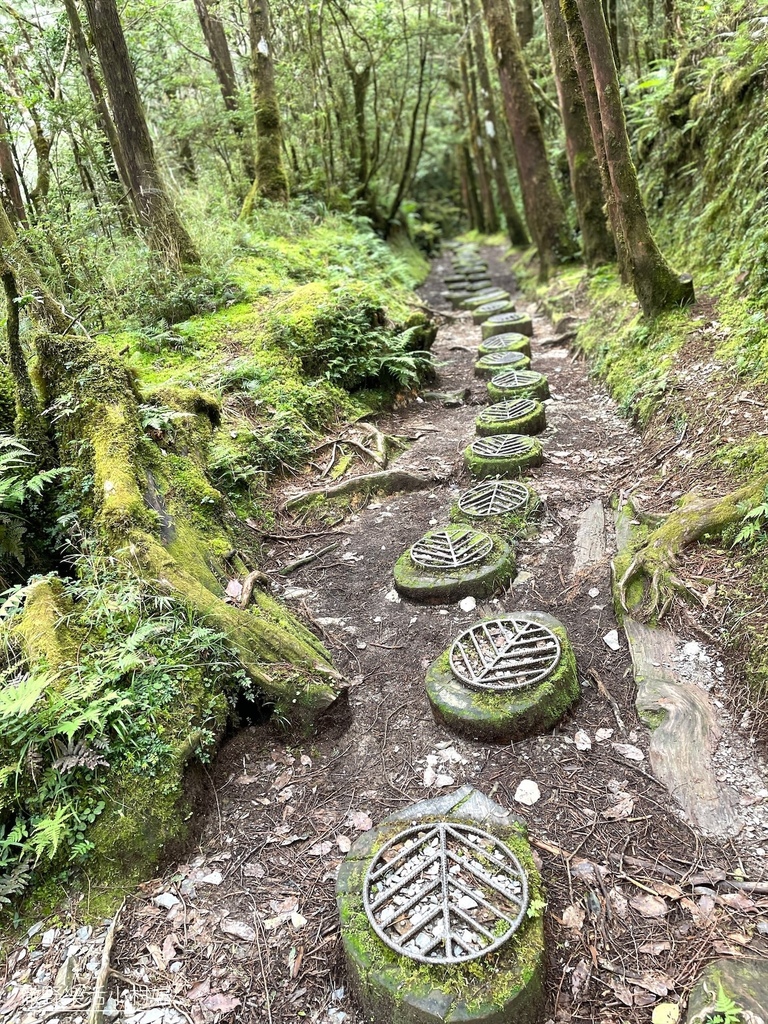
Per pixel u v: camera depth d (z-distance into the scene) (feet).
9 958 7.70
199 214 29.37
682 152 25.72
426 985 6.63
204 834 9.13
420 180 94.89
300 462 19.13
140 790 8.74
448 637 12.50
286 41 42.83
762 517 11.30
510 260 54.95
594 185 30.07
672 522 12.58
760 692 9.43
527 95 36.68
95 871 8.36
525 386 22.54
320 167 46.50
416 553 14.58
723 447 14.06
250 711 10.80
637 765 9.37
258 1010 7.10
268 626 11.29
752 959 6.84
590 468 17.26
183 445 14.71
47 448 13.34
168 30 36.60
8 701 8.28
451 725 10.28
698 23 24.70
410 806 8.86
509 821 8.44
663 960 7.06
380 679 11.77
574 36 21.83
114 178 29.48
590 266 31.27
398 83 58.75
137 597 10.61
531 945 6.94
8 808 8.41
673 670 10.53
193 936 7.84
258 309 24.43
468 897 7.47
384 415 23.17
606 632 11.85
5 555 12.05
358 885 7.83
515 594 13.33
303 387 21.07
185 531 12.65
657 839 8.36
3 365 14.21
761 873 7.74
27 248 20.18
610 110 19.36
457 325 37.29
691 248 22.72
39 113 26.45
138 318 22.91
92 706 8.86
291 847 8.90
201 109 38.99
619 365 21.53
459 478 18.28
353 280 28.48
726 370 16.05
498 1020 6.40
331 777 9.96
